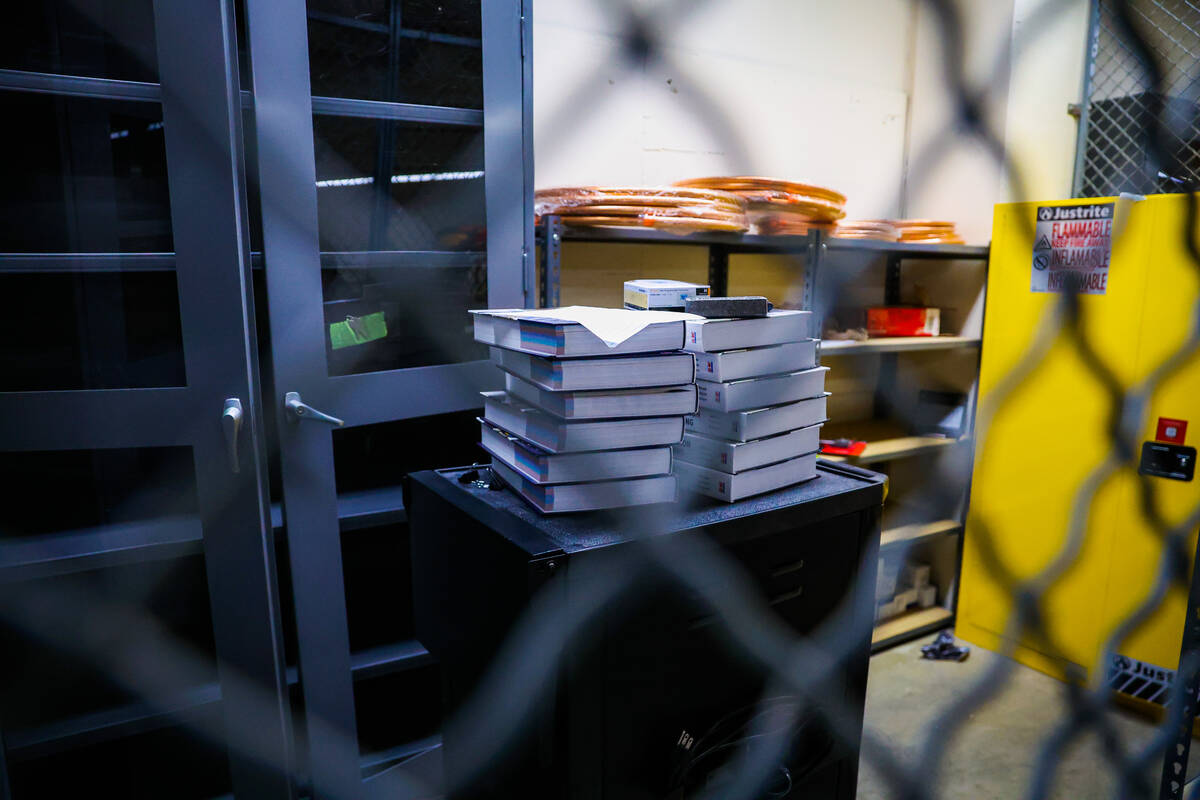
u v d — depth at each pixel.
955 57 1.06
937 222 2.39
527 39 1.48
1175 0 2.02
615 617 0.66
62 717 1.26
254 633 1.29
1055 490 2.21
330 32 1.39
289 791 1.36
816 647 0.83
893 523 2.57
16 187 1.27
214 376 1.19
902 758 1.12
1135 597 2.04
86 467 1.41
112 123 1.31
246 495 1.24
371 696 1.73
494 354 0.85
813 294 2.07
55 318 1.31
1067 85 2.41
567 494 0.73
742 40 2.20
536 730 0.67
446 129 1.49
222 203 1.16
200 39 1.11
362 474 1.70
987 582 2.43
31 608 1.36
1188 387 1.90
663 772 0.72
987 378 2.38
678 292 0.85
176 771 1.47
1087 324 2.10
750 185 1.86
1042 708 2.04
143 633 1.46
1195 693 1.32
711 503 0.77
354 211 1.51
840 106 2.45
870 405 2.87
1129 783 1.48
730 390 0.74
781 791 0.78
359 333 1.49
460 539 0.77
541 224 1.62
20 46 1.24
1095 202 2.04
